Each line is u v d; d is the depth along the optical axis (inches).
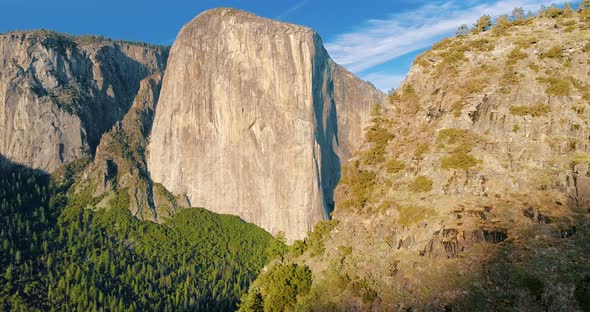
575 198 2085.4
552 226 1989.4
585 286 1747.0
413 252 2186.3
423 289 2012.8
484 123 2506.2
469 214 2162.9
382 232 2378.2
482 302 1843.0
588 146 2203.5
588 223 1968.5
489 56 2800.2
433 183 2391.7
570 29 2716.5
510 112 2449.6
